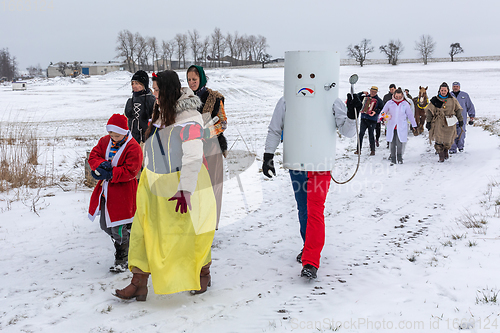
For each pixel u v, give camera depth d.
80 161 10.87
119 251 4.48
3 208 6.77
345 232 5.73
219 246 5.29
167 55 147.25
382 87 44.44
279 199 7.60
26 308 3.57
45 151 12.33
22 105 35.47
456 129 10.74
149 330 3.21
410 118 10.56
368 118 11.84
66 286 4.05
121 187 4.33
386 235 5.49
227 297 3.84
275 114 4.47
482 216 5.73
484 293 3.46
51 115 28.55
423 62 122.00
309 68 4.22
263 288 4.03
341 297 3.71
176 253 3.57
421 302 3.43
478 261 4.16
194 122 3.58
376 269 4.34
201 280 3.92
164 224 3.56
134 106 5.92
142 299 3.75
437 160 10.69
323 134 4.27
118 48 144.00
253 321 3.34
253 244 5.36
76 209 6.81
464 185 7.83
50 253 4.96
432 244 4.91
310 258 4.18
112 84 69.62
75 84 71.19
